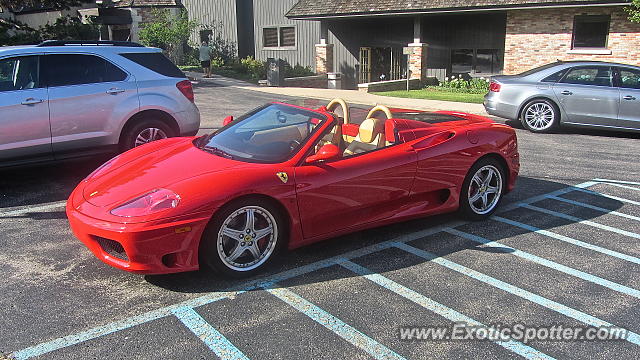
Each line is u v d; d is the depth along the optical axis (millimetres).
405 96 17656
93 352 3111
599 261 4543
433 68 21828
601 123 10609
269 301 3756
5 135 6078
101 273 4172
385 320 3529
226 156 4430
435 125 5344
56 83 6430
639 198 6402
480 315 3621
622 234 5191
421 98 17125
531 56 18297
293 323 3471
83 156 6699
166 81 7250
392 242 4887
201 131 10539
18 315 3518
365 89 18828
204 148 4707
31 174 7152
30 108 6199
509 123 12484
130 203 3791
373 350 3188
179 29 23547
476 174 5348
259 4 26266
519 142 10023
